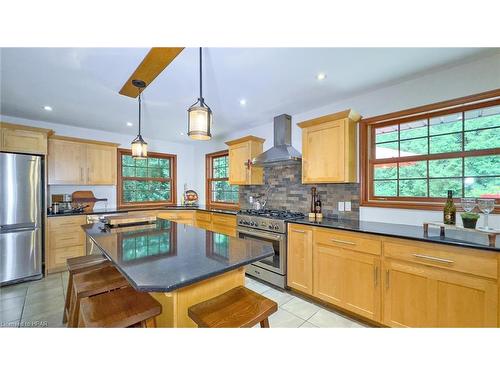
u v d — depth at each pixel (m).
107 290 1.43
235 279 1.42
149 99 2.70
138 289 0.87
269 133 3.76
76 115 3.29
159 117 3.38
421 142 2.29
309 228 2.42
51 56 1.78
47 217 3.17
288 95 2.62
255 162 3.20
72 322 1.52
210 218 4.01
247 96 2.66
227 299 1.20
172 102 2.79
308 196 3.12
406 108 2.28
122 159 4.52
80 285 1.45
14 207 2.84
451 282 1.52
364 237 1.97
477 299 1.42
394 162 2.46
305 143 2.82
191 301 1.22
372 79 2.24
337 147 2.52
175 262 1.17
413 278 1.69
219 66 1.98
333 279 2.20
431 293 1.60
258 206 3.77
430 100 2.14
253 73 2.11
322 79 2.24
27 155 2.96
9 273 2.79
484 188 1.94
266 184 3.73
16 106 2.92
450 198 1.75
